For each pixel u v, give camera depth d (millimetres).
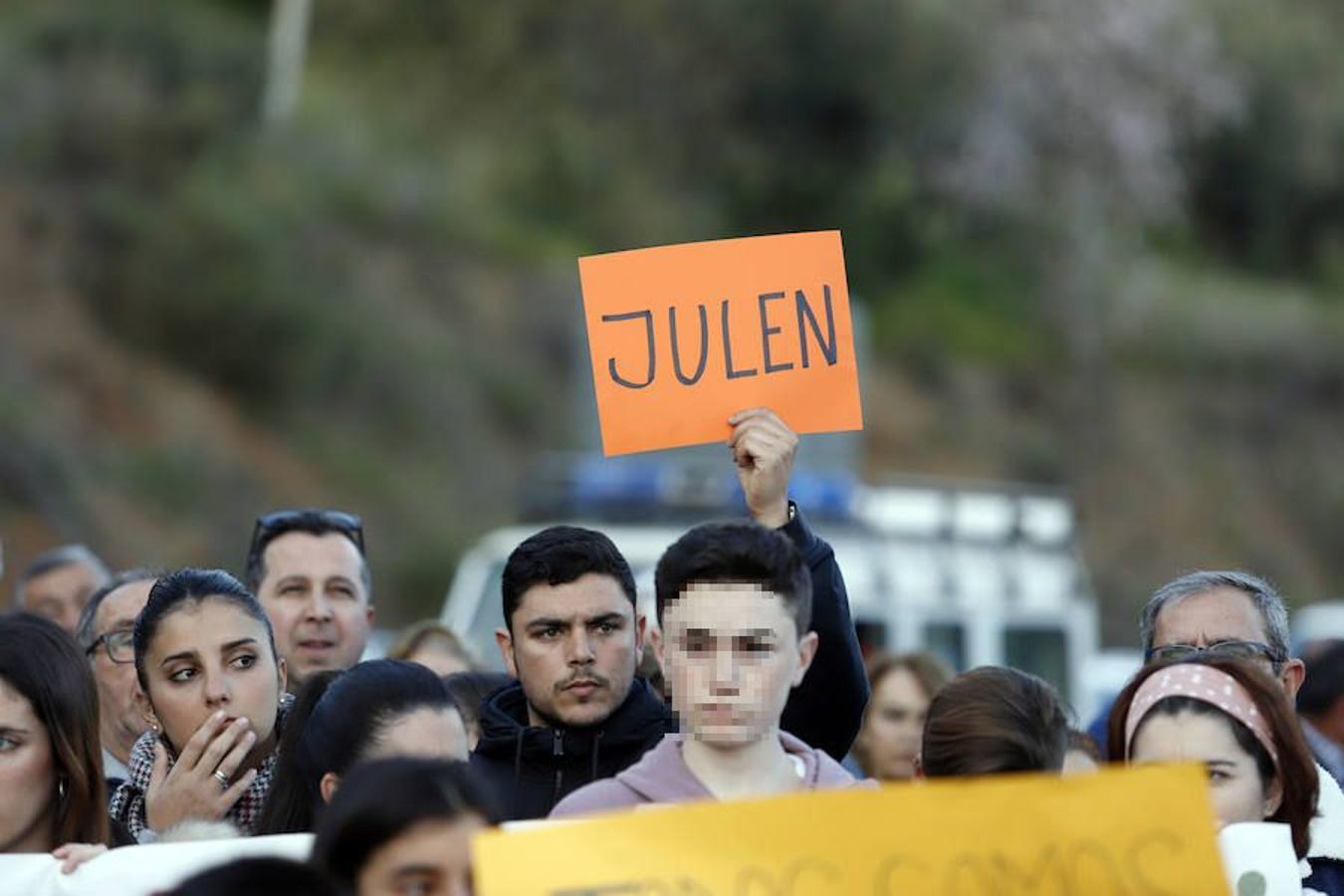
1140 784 8891
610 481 28859
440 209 68938
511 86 80250
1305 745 10984
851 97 84875
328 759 10555
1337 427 91438
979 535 29391
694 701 9898
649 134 82938
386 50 79812
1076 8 88375
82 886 9859
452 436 61719
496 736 12375
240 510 54094
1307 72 104750
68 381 54000
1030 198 87312
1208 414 88500
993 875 8758
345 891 7766
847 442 32594
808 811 8664
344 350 60312
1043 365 85312
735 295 12086
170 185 59781
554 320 68438
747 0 84188
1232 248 102938
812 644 10414
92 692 11078
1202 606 12688
